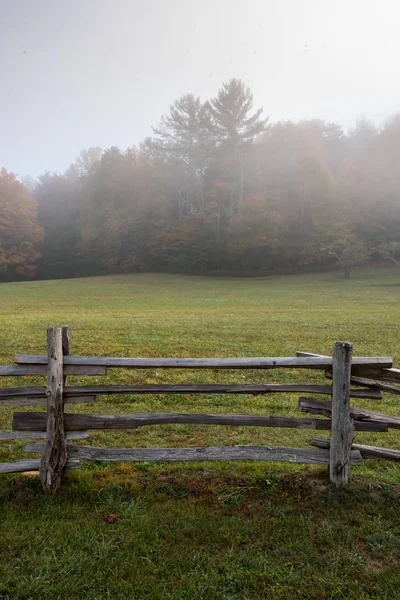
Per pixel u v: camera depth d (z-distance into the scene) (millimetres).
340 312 22953
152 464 4617
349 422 4004
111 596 2869
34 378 8805
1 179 74938
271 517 3680
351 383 4105
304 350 12305
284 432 5977
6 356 11078
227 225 76688
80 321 18125
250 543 3375
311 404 4141
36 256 77812
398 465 4801
